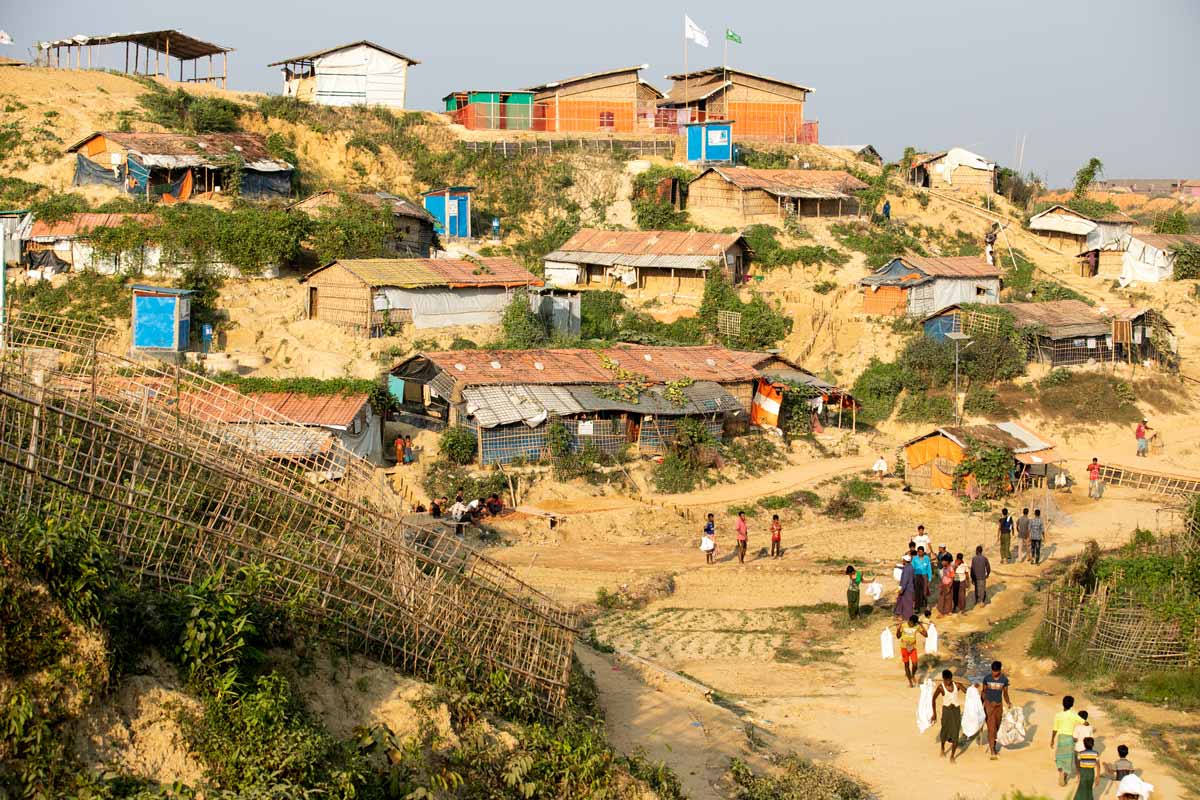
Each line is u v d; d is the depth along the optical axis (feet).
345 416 128.98
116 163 188.44
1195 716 72.38
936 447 145.59
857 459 157.17
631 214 236.43
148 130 207.82
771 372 166.50
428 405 146.61
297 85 257.75
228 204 191.52
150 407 56.95
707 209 232.73
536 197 241.14
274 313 168.96
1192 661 77.71
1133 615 81.30
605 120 265.54
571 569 111.45
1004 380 177.37
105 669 42.06
